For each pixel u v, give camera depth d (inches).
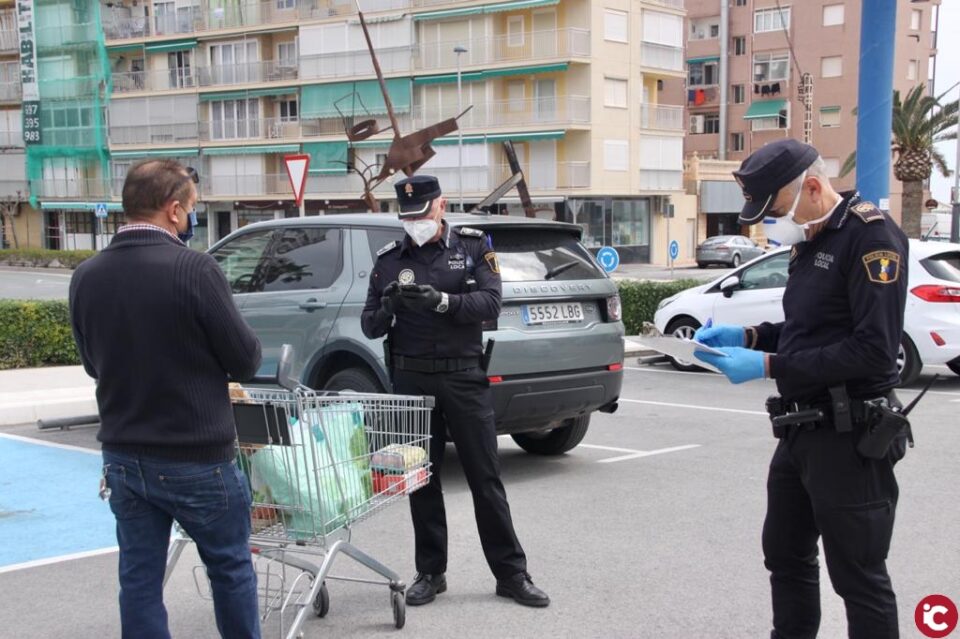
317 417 151.8
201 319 123.7
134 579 126.5
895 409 119.1
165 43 2046.0
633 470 284.8
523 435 309.7
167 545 130.6
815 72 2171.5
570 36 1653.5
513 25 1722.4
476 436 176.7
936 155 1541.6
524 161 1749.5
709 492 258.2
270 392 159.3
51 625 174.7
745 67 2271.2
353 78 1841.8
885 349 114.7
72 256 1801.2
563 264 268.8
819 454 121.2
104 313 124.3
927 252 415.2
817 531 132.6
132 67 2151.8
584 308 271.3
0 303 467.5
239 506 129.3
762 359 122.5
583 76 1692.9
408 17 1772.9
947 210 2155.5
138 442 123.6
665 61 1823.3
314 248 284.7
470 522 234.1
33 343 476.4
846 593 122.7
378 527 233.9
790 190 119.7
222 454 127.2
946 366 471.8
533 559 205.3
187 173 131.8
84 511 248.7
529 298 253.1
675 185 1884.8
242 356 127.2
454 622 172.2
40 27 2185.0
